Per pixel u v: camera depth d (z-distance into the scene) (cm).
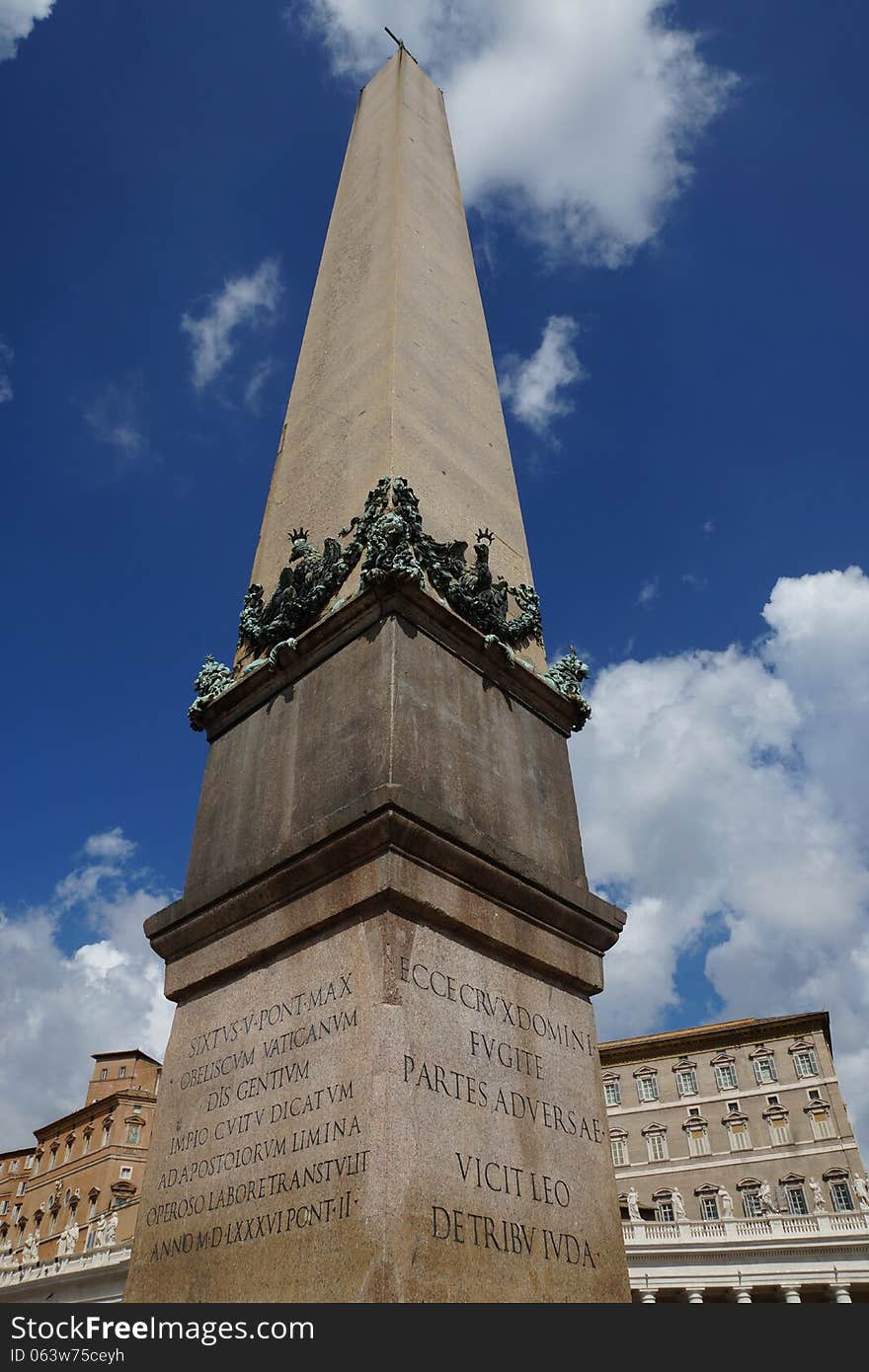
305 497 954
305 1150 516
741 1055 6575
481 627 784
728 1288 3991
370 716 662
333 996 559
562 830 750
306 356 1151
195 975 664
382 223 1178
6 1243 6781
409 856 580
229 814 746
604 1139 614
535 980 637
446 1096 521
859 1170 5872
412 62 1569
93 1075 7319
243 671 838
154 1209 593
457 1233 480
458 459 963
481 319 1198
